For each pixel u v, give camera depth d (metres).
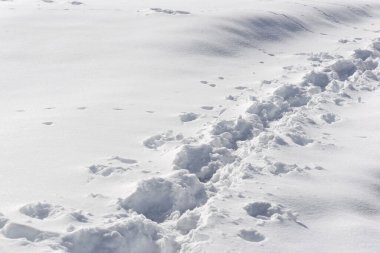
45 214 5.86
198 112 10.51
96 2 24.92
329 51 18.44
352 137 9.92
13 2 23.33
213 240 5.51
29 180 6.86
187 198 6.73
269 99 11.72
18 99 10.89
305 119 10.74
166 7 23.56
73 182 6.91
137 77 12.84
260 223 6.07
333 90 13.49
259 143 9.04
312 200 6.92
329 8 27.55
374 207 7.05
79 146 8.23
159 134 9.04
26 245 5.01
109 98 11.05
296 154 8.71
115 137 8.80
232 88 12.66
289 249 5.55
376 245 5.84
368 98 13.00
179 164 7.90
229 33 18.09
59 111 10.06
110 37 16.53
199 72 13.86
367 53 18.05
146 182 6.67
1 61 13.80
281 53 17.61
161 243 5.56
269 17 21.31
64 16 19.36
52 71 13.14
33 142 8.30
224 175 7.75
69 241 5.26
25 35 16.47
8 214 5.71
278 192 7.02
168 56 14.93
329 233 6.07
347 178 7.84
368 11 30.64
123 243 5.41
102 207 6.23
